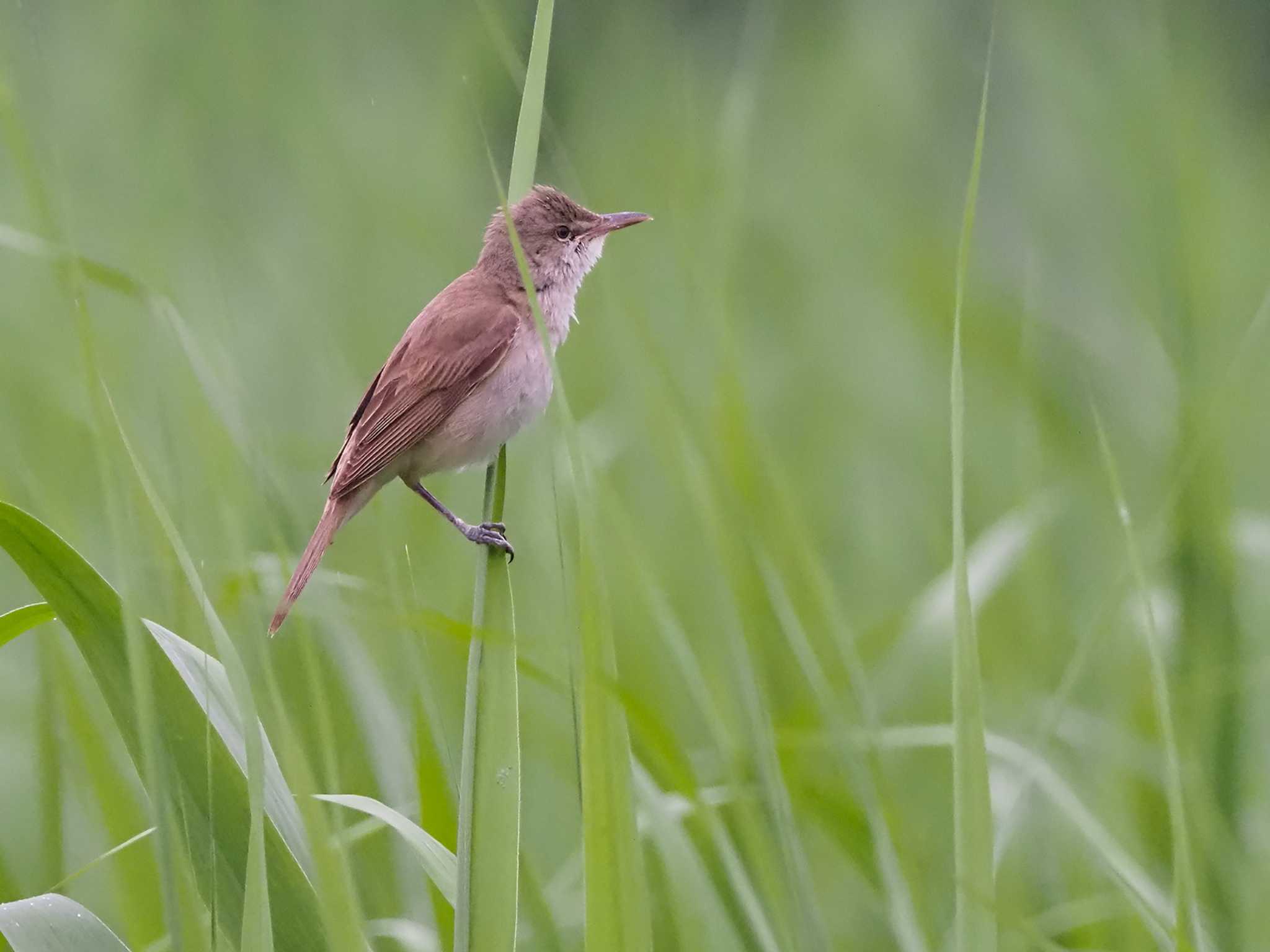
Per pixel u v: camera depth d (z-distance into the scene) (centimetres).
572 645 592
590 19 1942
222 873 603
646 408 880
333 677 852
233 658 536
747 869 762
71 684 872
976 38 1995
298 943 597
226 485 848
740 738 804
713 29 2153
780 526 882
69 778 920
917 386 1571
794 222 1830
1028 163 1812
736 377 885
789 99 2162
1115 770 944
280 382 1462
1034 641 1055
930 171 1888
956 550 602
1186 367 1045
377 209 1725
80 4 1805
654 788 730
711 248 1158
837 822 818
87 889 1035
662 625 743
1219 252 1294
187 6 1817
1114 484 665
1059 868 958
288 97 1839
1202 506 938
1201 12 2177
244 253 1606
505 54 769
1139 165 1378
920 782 1112
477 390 999
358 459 968
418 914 836
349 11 2188
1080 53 1655
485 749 616
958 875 597
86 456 1195
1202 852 877
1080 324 1385
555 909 929
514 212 1062
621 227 1090
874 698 972
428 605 1066
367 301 1669
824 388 1636
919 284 1551
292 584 752
